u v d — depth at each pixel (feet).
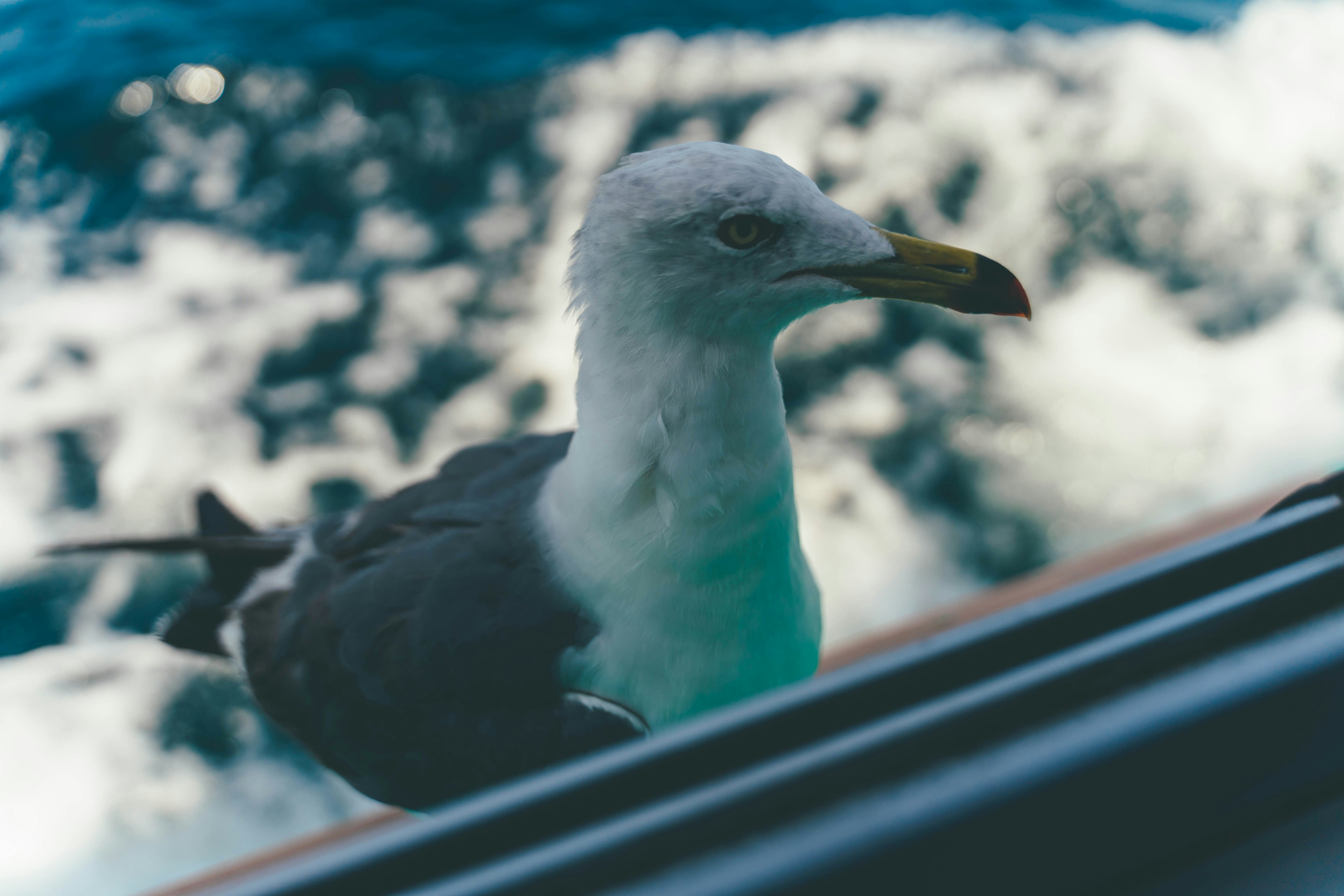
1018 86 26.99
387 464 19.34
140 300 22.02
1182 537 9.00
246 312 21.79
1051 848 2.63
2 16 28.84
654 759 2.87
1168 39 28.68
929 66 27.53
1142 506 18.62
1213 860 2.65
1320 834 2.66
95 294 22.24
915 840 2.61
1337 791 2.72
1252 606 2.90
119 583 17.06
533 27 28.32
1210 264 23.34
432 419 20.07
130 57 26.89
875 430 20.06
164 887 7.47
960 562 17.98
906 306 22.62
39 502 18.22
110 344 21.09
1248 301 22.53
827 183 24.29
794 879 2.58
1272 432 19.84
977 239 23.59
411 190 24.47
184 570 17.38
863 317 22.41
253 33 27.84
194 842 13.23
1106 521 18.44
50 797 13.67
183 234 23.36
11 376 20.44
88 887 12.73
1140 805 2.66
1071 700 2.79
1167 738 2.68
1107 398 20.61
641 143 25.30
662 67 27.14
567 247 23.07
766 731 2.88
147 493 18.58
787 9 29.60
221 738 14.49
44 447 19.13
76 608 16.66
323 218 23.91
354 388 20.59
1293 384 20.68
